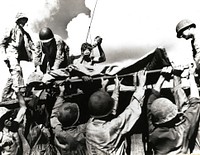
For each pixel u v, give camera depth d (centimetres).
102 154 1345
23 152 1465
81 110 1438
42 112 1462
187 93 1405
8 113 1512
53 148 1438
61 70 1493
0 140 1488
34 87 1500
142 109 1388
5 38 1631
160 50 1383
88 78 1417
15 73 1603
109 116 1384
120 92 1413
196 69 1420
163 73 1390
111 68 1445
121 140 1360
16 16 1652
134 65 1416
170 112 1334
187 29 1466
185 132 1331
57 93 1473
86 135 1373
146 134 1384
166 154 1334
